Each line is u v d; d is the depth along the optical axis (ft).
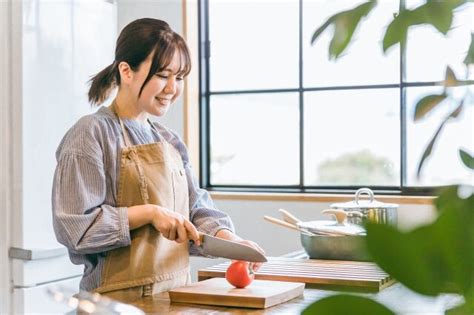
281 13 11.92
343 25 0.91
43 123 8.98
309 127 11.73
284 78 11.93
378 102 11.18
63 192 5.80
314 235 7.41
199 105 12.46
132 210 5.87
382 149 11.17
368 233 0.75
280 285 5.76
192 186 7.00
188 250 6.55
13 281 8.70
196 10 12.38
